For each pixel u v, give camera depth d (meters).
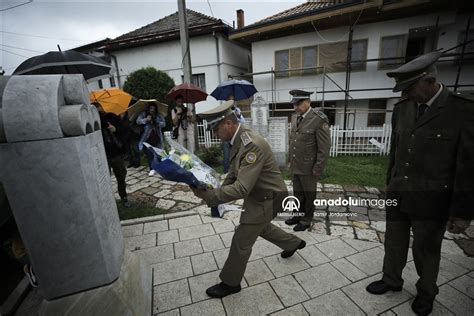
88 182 1.39
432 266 1.80
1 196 1.49
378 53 9.02
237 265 2.01
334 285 2.21
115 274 1.62
